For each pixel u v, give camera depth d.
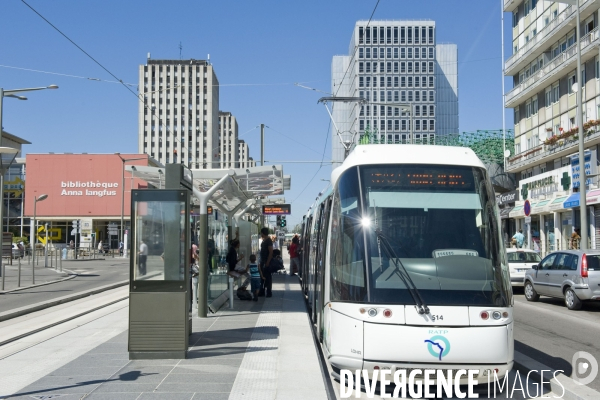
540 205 41.44
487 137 51.59
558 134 41.59
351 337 7.52
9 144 75.88
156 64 125.25
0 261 22.36
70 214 76.69
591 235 35.19
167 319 9.10
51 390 7.29
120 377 7.94
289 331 11.77
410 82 103.38
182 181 10.02
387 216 8.09
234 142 178.62
